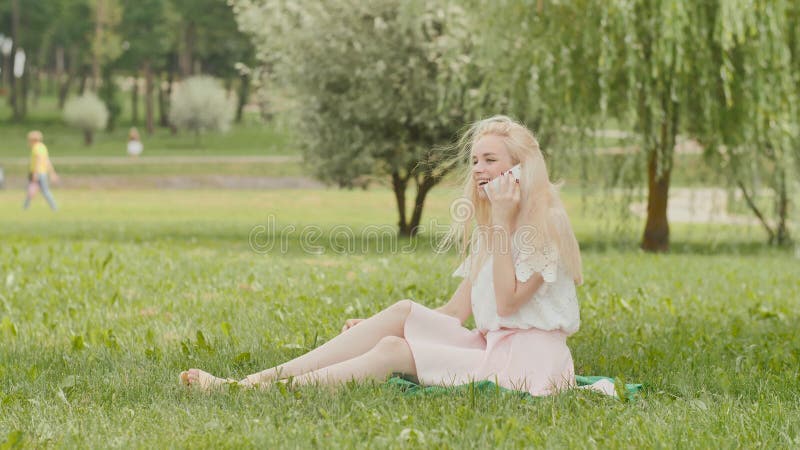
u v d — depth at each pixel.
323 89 19.06
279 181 43.34
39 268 10.82
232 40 81.44
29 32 83.50
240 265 11.41
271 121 21.06
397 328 4.72
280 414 4.10
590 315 7.74
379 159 19.25
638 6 14.73
